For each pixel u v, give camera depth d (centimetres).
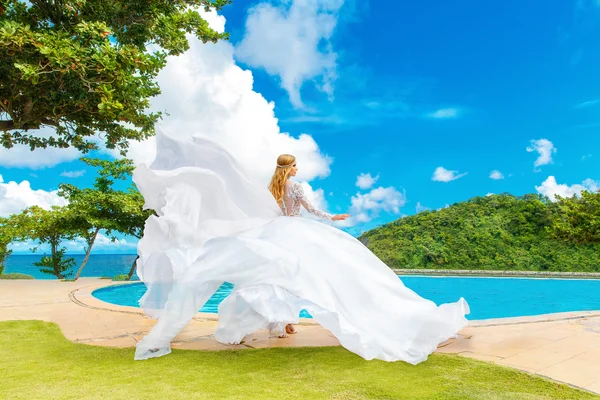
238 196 361
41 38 577
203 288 306
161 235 330
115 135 853
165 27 836
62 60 572
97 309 589
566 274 1814
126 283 1162
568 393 233
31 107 727
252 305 291
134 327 447
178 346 352
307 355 316
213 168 358
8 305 635
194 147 356
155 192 341
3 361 303
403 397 228
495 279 1750
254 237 337
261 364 293
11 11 695
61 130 837
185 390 240
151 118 877
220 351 330
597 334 379
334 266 321
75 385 249
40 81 637
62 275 1492
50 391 238
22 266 4862
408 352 290
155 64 788
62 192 1373
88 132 855
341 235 354
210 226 348
